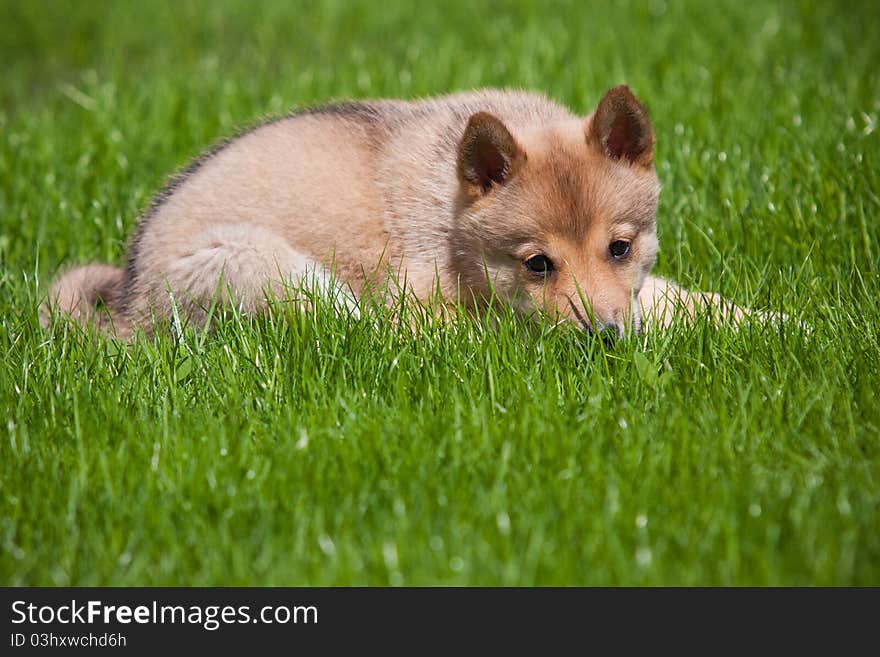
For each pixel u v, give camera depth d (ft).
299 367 27.66
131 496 22.91
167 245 31.48
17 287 33.86
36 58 65.05
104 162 42.65
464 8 66.39
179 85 51.90
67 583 21.15
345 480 23.18
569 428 24.61
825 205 36.06
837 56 50.57
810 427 24.35
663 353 27.86
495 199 28.89
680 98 45.29
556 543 21.01
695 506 21.62
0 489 23.40
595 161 28.91
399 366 27.22
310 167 31.37
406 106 32.91
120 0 73.61
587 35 56.75
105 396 26.68
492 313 29.27
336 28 65.82
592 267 28.25
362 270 31.01
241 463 23.81
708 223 36.01
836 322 28.71
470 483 22.82
